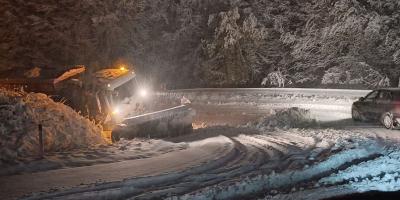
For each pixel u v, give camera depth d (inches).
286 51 1779.0
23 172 481.1
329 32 1553.9
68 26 1942.7
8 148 546.6
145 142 655.8
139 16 1948.8
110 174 456.1
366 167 473.4
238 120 1092.5
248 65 1758.1
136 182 421.7
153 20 1966.0
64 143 614.2
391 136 688.4
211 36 1900.8
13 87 930.1
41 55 1940.2
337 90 1295.5
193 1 1918.1
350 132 740.7
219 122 1073.5
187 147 627.5
